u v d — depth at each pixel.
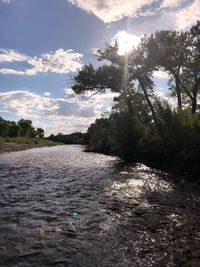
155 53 33.16
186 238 7.14
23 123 117.44
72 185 14.71
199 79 33.12
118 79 37.28
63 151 53.00
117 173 19.39
